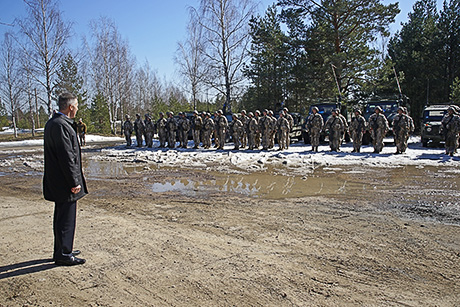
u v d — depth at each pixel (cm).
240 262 384
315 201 664
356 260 387
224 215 580
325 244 436
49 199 387
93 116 3912
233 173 1023
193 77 3266
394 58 2989
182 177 986
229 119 2252
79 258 397
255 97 3006
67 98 391
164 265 379
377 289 323
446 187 762
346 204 636
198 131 1777
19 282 346
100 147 2228
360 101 2664
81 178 400
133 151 1778
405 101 1923
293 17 2500
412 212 576
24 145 2745
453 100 2127
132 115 5031
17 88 3506
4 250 432
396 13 2269
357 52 2289
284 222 532
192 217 571
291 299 307
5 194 823
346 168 1050
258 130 1594
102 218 571
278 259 392
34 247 441
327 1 2353
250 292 320
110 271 367
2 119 5338
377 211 586
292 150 1535
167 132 1847
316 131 1441
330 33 2388
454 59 2608
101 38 3647
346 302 301
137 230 502
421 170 983
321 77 2500
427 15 2928
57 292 325
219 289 326
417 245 429
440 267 367
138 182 930
